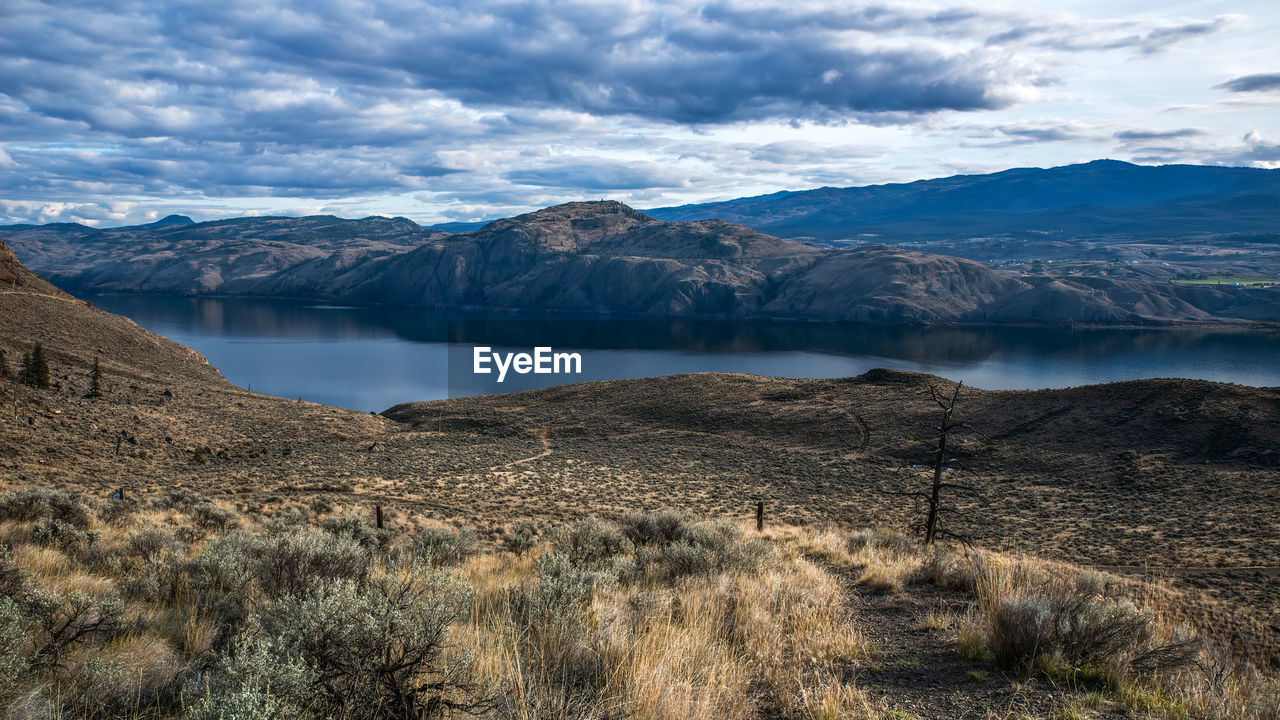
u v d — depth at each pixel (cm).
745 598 651
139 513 1933
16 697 342
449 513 3322
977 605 718
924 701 423
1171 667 492
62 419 5428
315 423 7581
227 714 270
